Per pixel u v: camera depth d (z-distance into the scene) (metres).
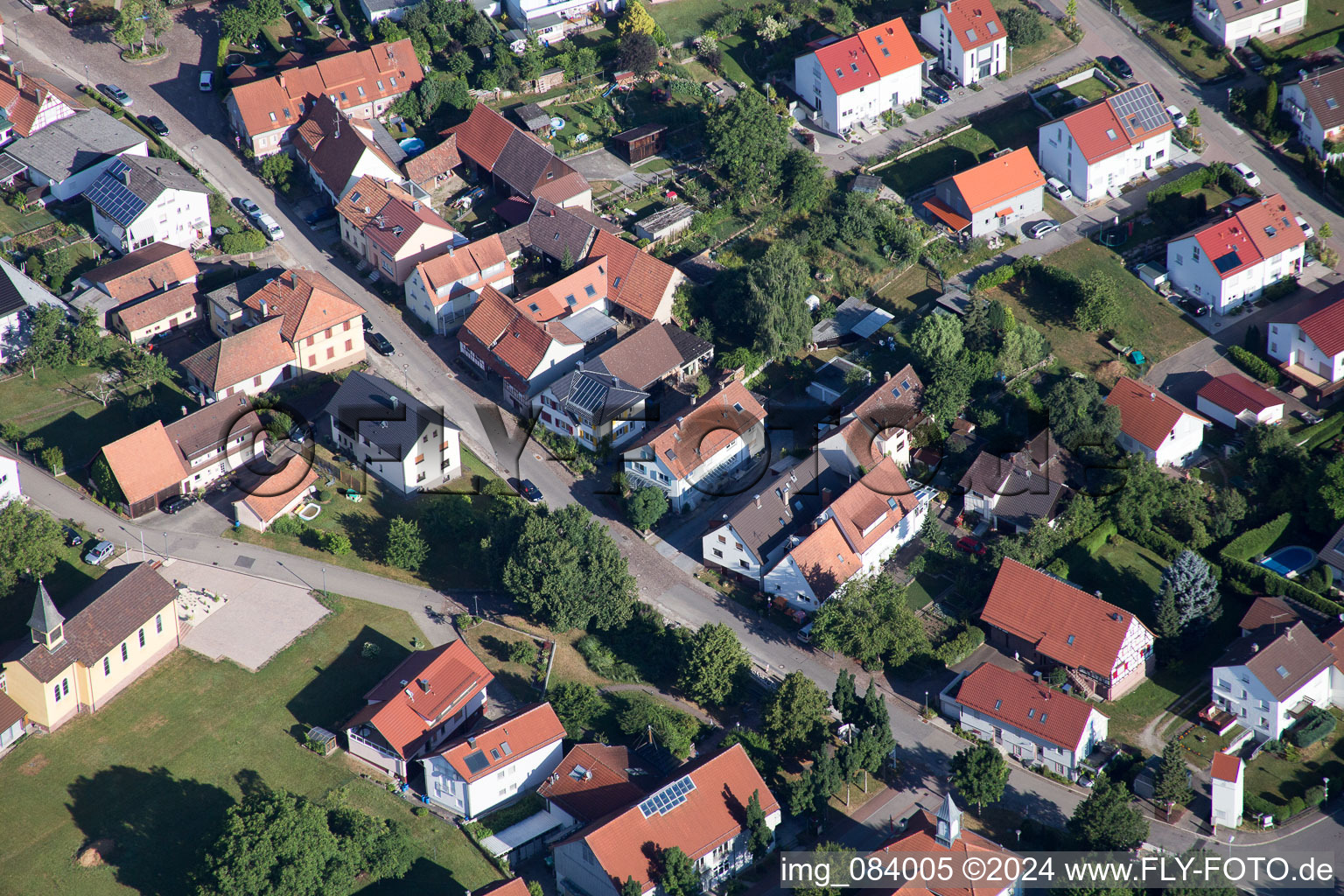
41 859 117.38
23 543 136.12
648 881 115.94
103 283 165.25
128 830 120.00
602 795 122.44
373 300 174.88
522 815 124.88
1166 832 127.44
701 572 149.38
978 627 144.00
